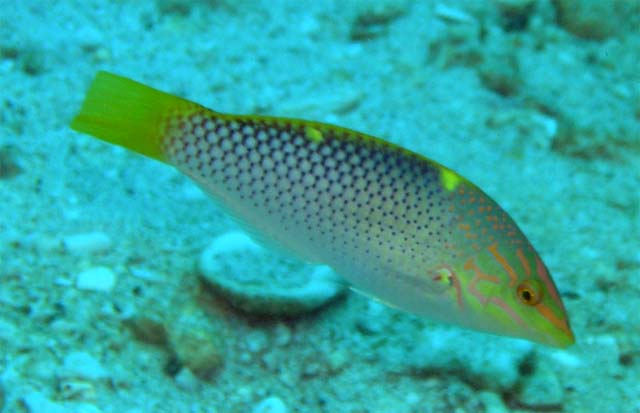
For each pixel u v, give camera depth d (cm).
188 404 48
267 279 52
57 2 77
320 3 87
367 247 43
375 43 82
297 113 70
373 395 50
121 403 47
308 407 50
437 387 51
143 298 51
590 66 81
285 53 79
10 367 47
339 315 53
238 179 43
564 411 51
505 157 69
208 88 72
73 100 65
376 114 72
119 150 61
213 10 83
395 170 43
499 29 83
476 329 44
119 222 56
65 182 58
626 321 55
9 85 64
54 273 52
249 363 51
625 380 52
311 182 43
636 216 62
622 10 86
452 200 43
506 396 51
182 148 43
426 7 86
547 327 43
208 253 53
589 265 58
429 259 43
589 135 70
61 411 46
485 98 75
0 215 54
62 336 49
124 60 73
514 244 43
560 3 86
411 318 54
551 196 64
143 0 81
